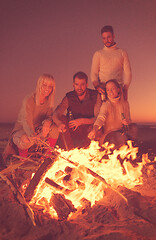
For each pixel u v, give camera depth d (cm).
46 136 412
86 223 245
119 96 443
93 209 264
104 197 297
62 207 264
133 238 217
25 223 241
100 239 215
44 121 398
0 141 647
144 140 676
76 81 438
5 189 298
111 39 516
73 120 439
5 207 260
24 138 380
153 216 249
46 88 386
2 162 390
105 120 449
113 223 245
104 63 521
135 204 266
